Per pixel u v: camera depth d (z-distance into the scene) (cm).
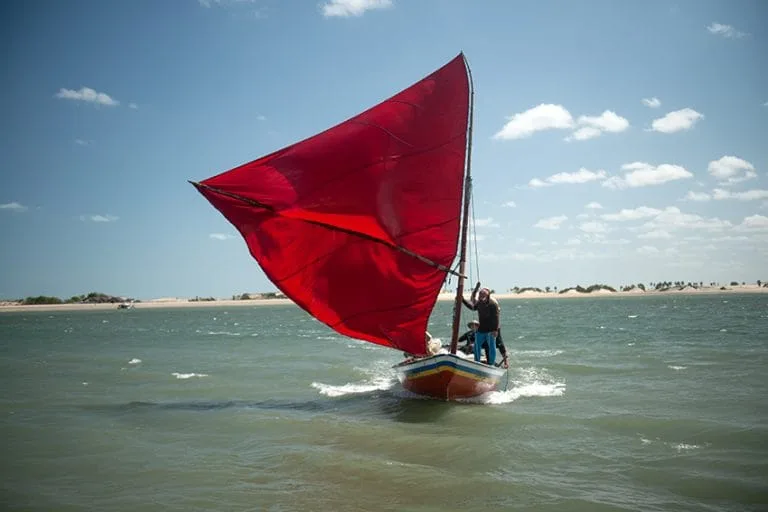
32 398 1733
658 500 866
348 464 1052
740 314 6575
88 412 1525
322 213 1369
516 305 13650
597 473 988
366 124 1436
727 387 1706
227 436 1265
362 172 1414
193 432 1303
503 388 1798
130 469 1041
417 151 1481
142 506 870
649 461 1041
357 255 1427
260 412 1505
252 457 1105
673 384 1784
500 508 844
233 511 848
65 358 2905
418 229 1477
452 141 1532
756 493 884
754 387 1697
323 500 885
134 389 1895
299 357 2869
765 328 4091
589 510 834
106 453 1143
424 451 1127
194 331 5444
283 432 1291
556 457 1077
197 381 2062
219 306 19750
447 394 1592
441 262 1505
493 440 1190
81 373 2297
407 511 841
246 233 1340
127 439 1245
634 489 912
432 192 1495
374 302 1465
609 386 1792
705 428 1233
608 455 1082
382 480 969
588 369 2153
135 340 4222
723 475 962
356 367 2445
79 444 1207
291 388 1898
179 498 902
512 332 4250
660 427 1255
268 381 2055
